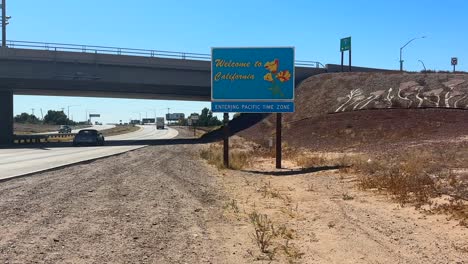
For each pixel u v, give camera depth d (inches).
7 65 2135.8
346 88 2298.2
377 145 1482.5
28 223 395.2
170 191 617.9
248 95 1008.2
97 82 2315.5
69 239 344.2
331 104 2165.4
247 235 375.9
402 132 1615.4
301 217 451.5
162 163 1050.1
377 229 388.8
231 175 871.1
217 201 557.3
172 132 4579.2
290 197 587.2
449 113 1700.3
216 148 1549.0
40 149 1759.4
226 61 1011.9
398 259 299.6
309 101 2322.8
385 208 485.7
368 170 788.6
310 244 345.7
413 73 2354.8
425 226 395.2
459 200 487.5
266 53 1005.8
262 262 299.1
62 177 741.9
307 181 753.0
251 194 620.1
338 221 426.3
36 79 2183.8
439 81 2119.8
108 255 304.3
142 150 1558.8
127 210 468.8
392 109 1879.9
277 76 1003.9
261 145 1779.0
